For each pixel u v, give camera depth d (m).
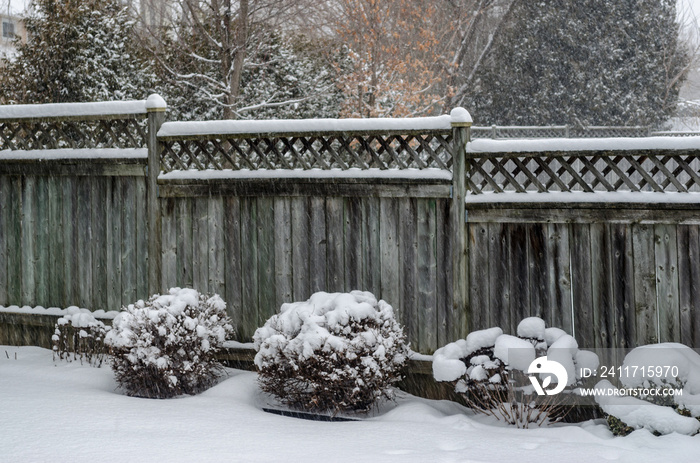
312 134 7.16
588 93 22.12
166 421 5.41
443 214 6.81
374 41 16.95
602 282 6.37
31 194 8.31
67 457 4.49
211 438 5.00
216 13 14.71
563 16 22.38
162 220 7.77
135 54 15.61
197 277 7.67
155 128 7.70
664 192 6.22
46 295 8.29
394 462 4.53
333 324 6.10
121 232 7.95
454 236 6.74
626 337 6.31
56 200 8.23
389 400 6.56
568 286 6.47
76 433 5.01
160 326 6.54
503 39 22.92
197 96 15.78
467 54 24.02
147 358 6.44
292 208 7.31
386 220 7.00
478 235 6.73
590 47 22.23
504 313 6.66
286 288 7.35
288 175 7.24
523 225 6.59
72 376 6.96
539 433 5.47
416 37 19.95
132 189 7.89
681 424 5.18
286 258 7.34
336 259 7.17
